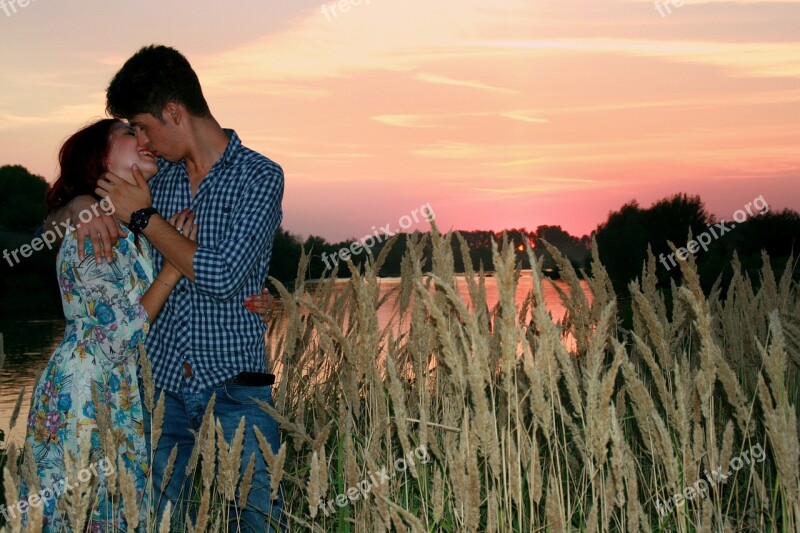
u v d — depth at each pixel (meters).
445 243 2.69
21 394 2.62
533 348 3.03
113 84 2.65
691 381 2.32
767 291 3.94
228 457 2.19
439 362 2.89
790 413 1.88
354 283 2.62
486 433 2.02
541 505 2.62
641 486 2.92
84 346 2.54
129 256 2.60
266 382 2.75
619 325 3.56
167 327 2.78
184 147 2.74
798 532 1.88
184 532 2.52
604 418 1.94
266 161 2.78
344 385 2.83
